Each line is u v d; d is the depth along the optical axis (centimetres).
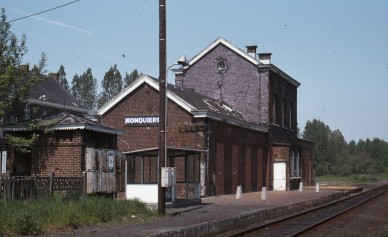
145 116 3041
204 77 3906
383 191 4703
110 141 2369
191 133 2850
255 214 1870
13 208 1368
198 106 2997
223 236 1464
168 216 1705
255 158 3625
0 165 2217
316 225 1764
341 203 3044
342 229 1706
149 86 3039
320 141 13275
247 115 3775
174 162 2564
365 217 2148
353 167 13125
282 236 1490
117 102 3102
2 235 1180
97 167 2103
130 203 1744
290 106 4488
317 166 11975
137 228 1390
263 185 3781
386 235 1545
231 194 3139
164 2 1753
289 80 4325
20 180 1658
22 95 2269
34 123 2122
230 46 3834
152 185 2033
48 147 2145
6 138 2088
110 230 1345
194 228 1405
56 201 1606
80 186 1966
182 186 2730
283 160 3944
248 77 3794
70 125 2108
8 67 2167
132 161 2097
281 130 4119
